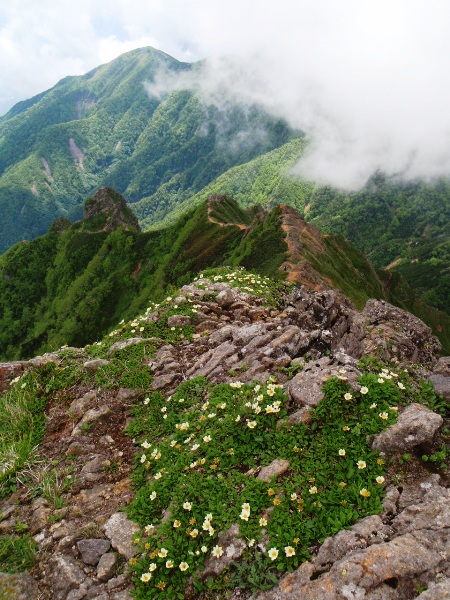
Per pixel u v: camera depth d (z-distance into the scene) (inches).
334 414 283.4
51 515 294.7
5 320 5910.4
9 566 264.2
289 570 208.4
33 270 6146.7
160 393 410.9
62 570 249.0
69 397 428.1
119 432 382.3
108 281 5206.7
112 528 272.4
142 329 530.3
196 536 240.5
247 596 208.4
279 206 3973.9
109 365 452.4
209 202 5295.3
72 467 342.3
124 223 6220.5
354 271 4072.3
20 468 347.6
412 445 253.8
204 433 319.0
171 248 5024.6
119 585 236.7
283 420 297.1
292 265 2588.6
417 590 183.6
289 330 453.1
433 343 558.9
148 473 320.5
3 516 302.8
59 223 6510.8
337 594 187.0
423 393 315.3
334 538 213.8
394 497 231.3
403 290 5383.9
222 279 695.7
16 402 430.0
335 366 334.3
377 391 293.1
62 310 5393.7
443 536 201.5
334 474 250.7
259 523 233.5
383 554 195.5
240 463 285.6
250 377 388.5
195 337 515.5
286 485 248.8
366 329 542.6
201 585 218.7
